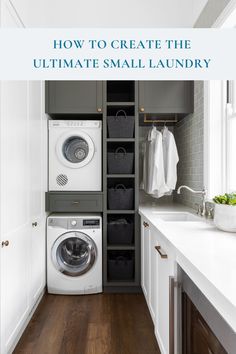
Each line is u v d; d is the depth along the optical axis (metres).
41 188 2.53
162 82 2.72
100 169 2.78
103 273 2.73
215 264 1.03
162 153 2.67
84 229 2.66
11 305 1.75
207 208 2.24
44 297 2.62
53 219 2.66
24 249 2.02
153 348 1.87
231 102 2.22
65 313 2.32
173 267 1.36
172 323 1.30
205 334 1.01
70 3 2.88
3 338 1.62
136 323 2.17
